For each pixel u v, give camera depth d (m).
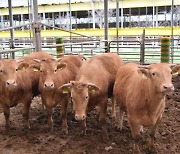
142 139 5.41
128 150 5.03
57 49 12.86
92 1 19.27
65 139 5.54
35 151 5.07
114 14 20.09
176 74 4.40
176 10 18.00
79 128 6.12
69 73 6.46
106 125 5.88
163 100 4.46
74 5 19.62
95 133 5.80
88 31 17.94
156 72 4.11
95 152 4.98
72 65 6.73
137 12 19.33
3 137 5.68
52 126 6.00
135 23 19.47
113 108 6.58
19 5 21.19
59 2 20.02
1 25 22.14
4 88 5.62
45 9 20.30
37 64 5.95
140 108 4.51
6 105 5.81
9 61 5.64
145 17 19.12
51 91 5.78
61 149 5.11
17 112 7.20
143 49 12.95
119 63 6.51
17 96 5.85
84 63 6.07
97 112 7.06
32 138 5.58
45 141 5.46
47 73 5.70
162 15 18.53
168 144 5.22
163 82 3.99
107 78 5.88
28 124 6.01
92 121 6.45
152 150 4.91
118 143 5.32
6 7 21.56
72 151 5.03
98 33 17.72
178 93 8.61
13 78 5.48
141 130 5.67
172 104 7.52
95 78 5.51
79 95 4.94
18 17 21.94
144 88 4.41
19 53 18.86
